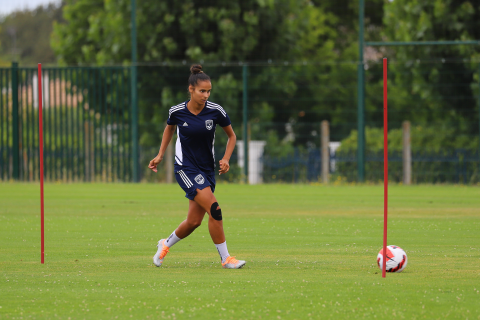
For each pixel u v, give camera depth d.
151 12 81.62
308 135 76.75
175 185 68.06
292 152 73.50
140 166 71.94
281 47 84.06
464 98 72.06
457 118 72.88
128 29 83.25
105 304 16.94
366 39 105.50
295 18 90.38
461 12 72.25
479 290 18.50
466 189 62.34
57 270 22.14
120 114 84.38
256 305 16.77
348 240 29.88
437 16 72.56
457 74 72.38
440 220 38.00
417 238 30.53
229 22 80.50
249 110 80.94
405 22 74.56
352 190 61.56
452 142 70.12
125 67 70.25
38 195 55.78
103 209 44.28
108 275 21.14
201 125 22.94
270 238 30.58
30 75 71.38
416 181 67.94
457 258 24.58
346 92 93.31
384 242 20.58
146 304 16.92
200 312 16.08
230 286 19.20
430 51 73.00
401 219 38.56
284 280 20.16
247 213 42.09
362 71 66.88
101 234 32.00
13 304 16.98
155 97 79.94
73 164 71.62
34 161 71.38
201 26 81.94
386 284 19.41
